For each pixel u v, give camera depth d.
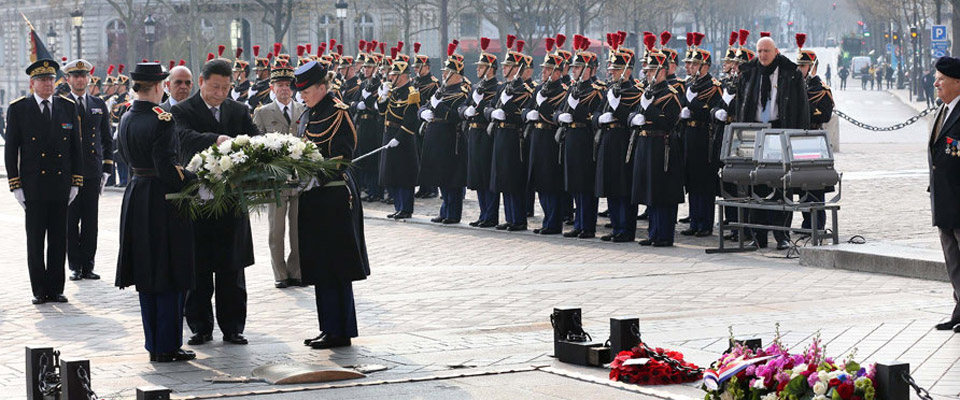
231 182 14.09
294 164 14.29
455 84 29.44
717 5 166.12
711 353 14.04
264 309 18.25
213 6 112.94
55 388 11.29
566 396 12.15
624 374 12.77
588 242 25.47
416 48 31.00
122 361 14.63
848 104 103.88
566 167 25.92
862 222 27.17
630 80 24.97
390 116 30.27
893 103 105.31
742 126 23.28
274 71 20.62
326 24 112.19
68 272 22.89
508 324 16.64
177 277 14.38
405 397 12.21
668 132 24.22
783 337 14.87
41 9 127.19
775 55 23.66
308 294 19.59
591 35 130.75
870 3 128.38
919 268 19.88
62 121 19.42
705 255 23.17
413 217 30.58
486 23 112.69
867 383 9.89
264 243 26.19
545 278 20.72
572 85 25.95
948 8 130.62
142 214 14.44
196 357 14.75
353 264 14.99
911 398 11.65
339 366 13.94
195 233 15.24
